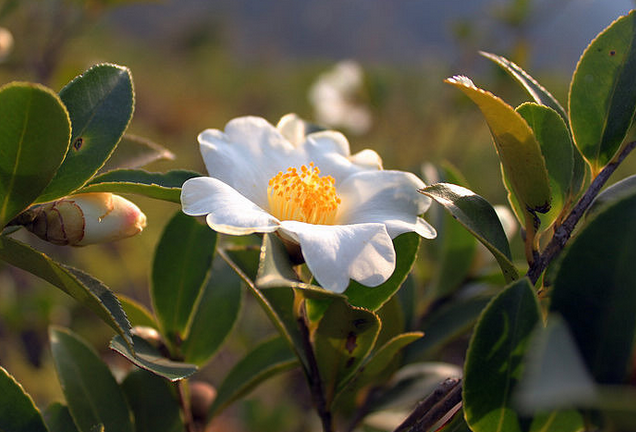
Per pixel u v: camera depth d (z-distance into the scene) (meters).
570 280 0.36
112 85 0.41
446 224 0.52
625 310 0.36
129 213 0.40
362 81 1.15
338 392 0.43
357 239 0.40
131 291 1.12
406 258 0.43
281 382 0.92
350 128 1.18
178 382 0.46
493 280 0.52
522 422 0.38
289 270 0.39
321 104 1.17
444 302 0.52
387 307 0.47
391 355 0.44
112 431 0.45
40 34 0.80
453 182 0.53
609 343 0.36
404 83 1.26
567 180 0.41
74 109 0.40
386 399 0.51
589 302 0.36
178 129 2.04
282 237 0.41
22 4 0.78
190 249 0.46
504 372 0.37
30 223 0.40
